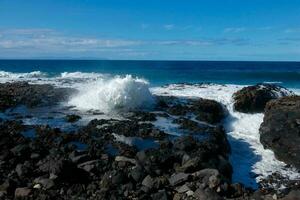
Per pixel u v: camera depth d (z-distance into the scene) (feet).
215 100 73.56
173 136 50.19
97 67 229.45
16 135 45.96
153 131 50.26
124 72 173.06
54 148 43.06
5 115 57.67
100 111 62.03
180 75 160.97
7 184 34.76
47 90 78.79
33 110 61.67
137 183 37.06
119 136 48.70
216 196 34.58
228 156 51.26
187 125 55.42
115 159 41.24
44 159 39.78
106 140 46.65
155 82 132.05
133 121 55.88
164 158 41.24
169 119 58.80
